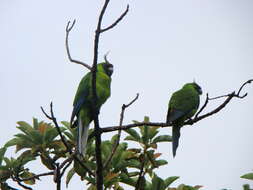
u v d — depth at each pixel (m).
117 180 10.28
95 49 9.03
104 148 10.85
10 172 10.84
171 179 10.62
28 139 11.16
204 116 10.68
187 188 10.45
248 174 9.16
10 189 10.75
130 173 10.83
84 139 10.94
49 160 10.98
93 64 9.17
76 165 10.37
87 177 10.14
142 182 10.38
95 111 9.50
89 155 11.05
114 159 10.69
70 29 9.75
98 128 9.59
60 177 9.04
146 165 10.97
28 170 11.08
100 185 9.52
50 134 11.09
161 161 10.94
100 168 9.49
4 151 11.08
